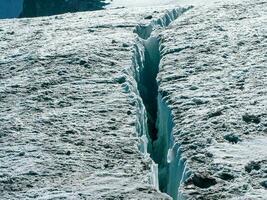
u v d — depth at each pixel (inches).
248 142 465.1
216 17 1015.6
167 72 696.4
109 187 412.2
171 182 486.9
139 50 849.5
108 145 499.8
